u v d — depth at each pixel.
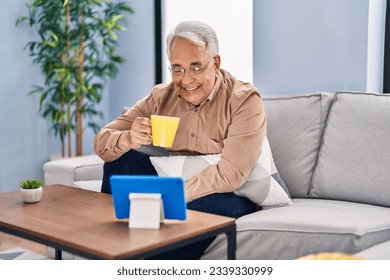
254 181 2.01
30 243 2.96
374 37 2.54
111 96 4.07
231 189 1.86
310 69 2.71
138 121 1.86
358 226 1.66
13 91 3.52
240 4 3.16
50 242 1.31
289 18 2.75
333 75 2.63
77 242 1.25
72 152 3.89
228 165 1.85
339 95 2.30
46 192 1.86
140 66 3.83
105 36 3.73
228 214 1.89
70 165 2.57
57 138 3.81
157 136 1.71
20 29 3.51
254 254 1.78
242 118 1.93
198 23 1.92
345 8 2.55
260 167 2.04
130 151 2.11
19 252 2.79
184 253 1.76
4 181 3.52
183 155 2.15
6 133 3.51
